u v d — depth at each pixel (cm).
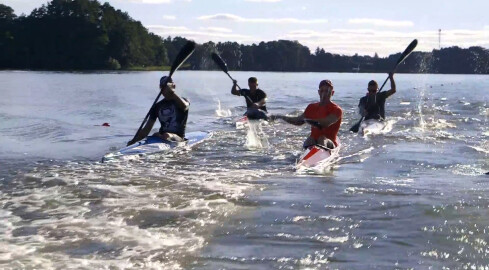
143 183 712
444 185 705
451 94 3098
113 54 9875
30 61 9188
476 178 754
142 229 512
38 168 822
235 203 611
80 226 519
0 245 463
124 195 643
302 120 974
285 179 752
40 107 1961
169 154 961
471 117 1691
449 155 964
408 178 759
